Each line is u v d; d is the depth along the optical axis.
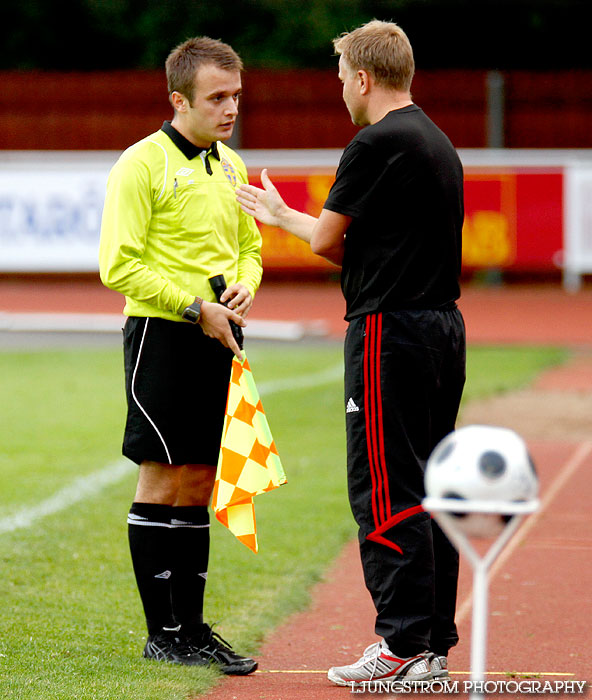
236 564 20.58
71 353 51.62
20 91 79.69
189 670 14.83
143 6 100.00
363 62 14.13
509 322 61.56
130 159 14.92
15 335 57.75
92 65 102.75
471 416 35.38
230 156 16.09
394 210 13.76
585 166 69.06
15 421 34.81
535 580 19.58
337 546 21.89
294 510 24.55
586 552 21.28
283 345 54.47
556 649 16.11
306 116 78.50
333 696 14.09
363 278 14.01
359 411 14.09
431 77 77.38
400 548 13.90
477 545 21.81
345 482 27.20
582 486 26.69
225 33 99.50
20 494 25.69
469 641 16.44
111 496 25.66
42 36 101.00
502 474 8.80
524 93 77.38
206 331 14.95
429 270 13.93
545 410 36.41
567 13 99.69
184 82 14.84
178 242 15.12
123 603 18.16
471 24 100.81
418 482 14.02
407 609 13.95
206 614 17.73
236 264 15.83
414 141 13.70
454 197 14.05
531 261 69.75
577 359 49.12
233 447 14.91
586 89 77.00
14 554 20.77
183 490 15.62
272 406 37.19
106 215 14.98
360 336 14.04
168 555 15.58
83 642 16.02
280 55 97.81
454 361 14.32
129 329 15.34
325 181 70.06
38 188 70.31
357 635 16.91
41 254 70.56
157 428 15.11
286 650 16.25
